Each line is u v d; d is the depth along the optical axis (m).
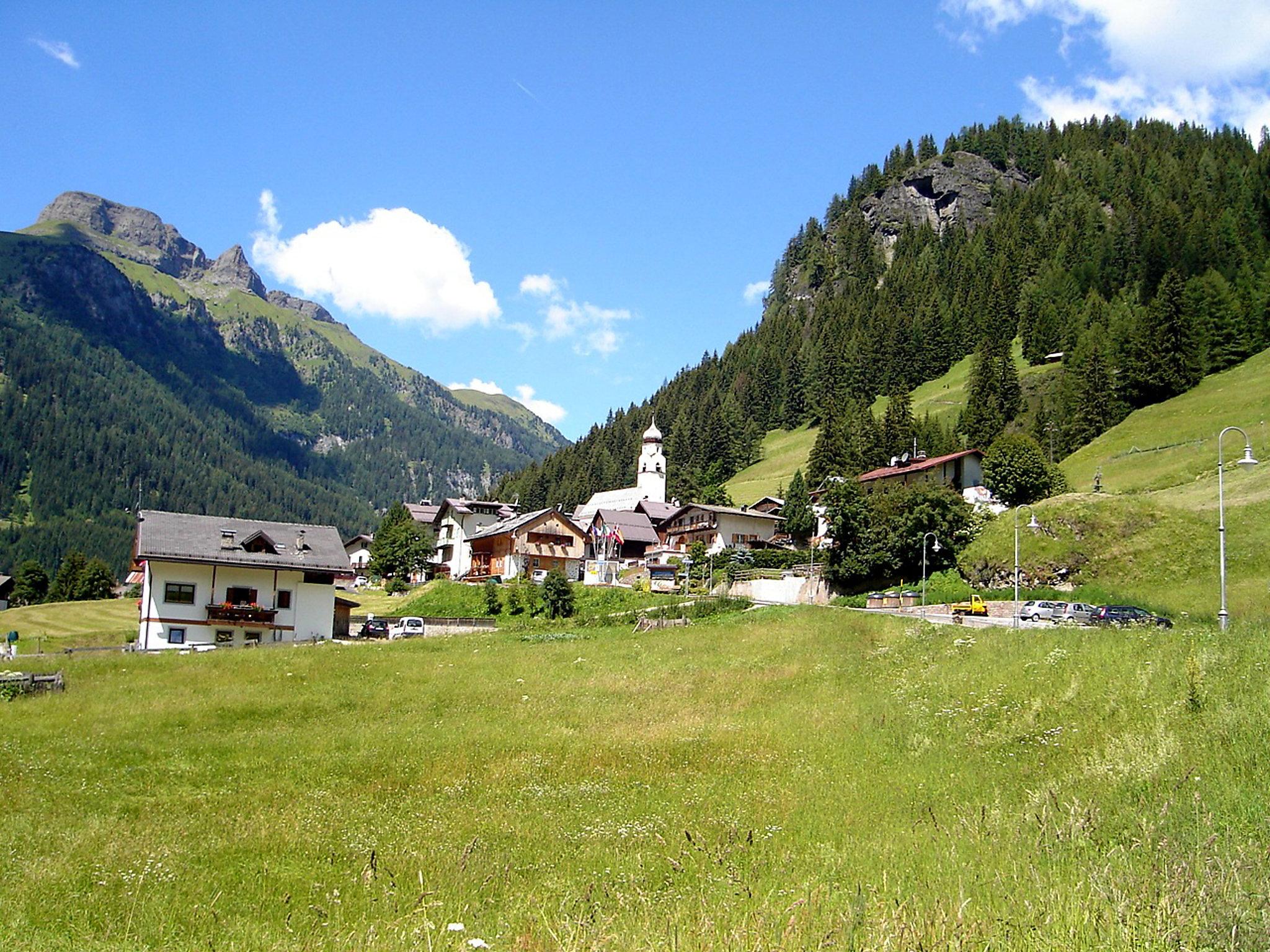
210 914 14.45
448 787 24.05
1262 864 12.11
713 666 43.25
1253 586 54.03
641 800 22.22
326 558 61.12
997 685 28.14
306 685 39.72
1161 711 21.02
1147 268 167.00
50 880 16.08
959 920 11.04
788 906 12.41
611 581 91.06
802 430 190.12
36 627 73.75
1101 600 56.22
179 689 38.06
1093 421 119.19
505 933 12.74
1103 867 12.99
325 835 19.41
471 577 102.81
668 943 11.25
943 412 158.12
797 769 24.09
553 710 34.75
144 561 57.72
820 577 74.00
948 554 69.19
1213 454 90.19
